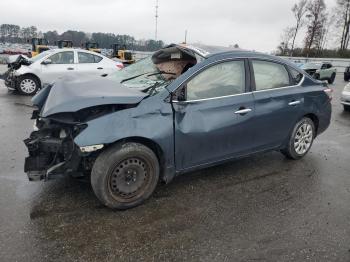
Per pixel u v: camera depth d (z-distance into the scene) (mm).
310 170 4930
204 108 3906
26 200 3719
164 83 3980
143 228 3283
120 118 3396
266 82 4598
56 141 3482
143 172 3645
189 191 4094
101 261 2797
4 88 12281
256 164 5066
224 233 3252
